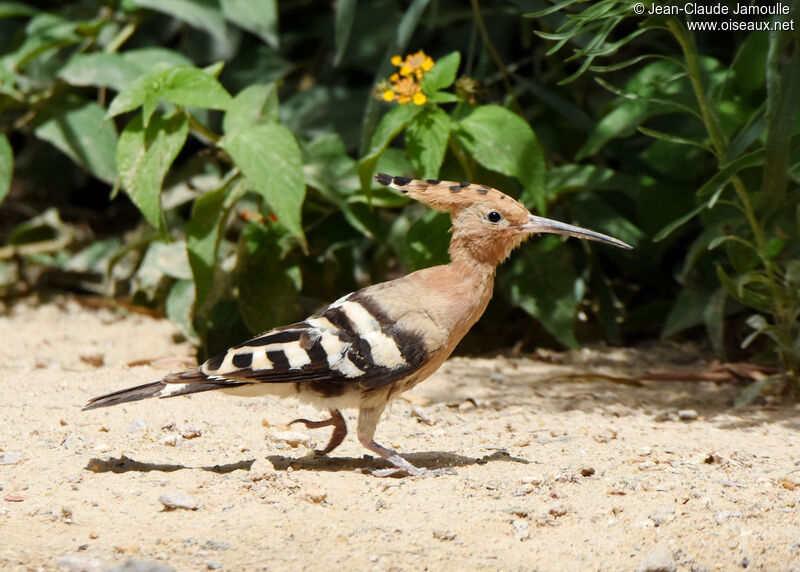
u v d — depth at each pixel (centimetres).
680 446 902
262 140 1096
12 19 1691
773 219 1041
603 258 1409
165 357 1212
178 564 623
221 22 1448
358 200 1213
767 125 956
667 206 1276
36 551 633
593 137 1215
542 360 1261
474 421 984
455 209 812
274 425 945
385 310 785
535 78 1438
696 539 681
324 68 1606
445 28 1593
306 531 676
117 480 771
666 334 1223
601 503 740
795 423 992
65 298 1502
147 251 1443
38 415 939
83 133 1395
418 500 740
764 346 1254
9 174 1285
